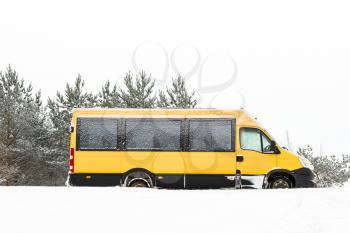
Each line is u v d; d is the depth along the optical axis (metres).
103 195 12.34
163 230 8.94
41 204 11.13
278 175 17.83
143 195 12.43
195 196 12.38
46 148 32.88
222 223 9.37
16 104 32.75
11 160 31.77
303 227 8.88
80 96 34.50
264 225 9.10
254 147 17.66
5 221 9.62
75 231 8.93
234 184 17.47
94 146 17.61
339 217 9.59
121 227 9.20
